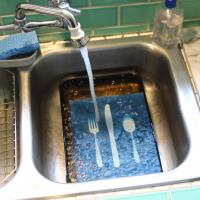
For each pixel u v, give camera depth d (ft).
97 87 3.49
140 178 2.39
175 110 2.99
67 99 3.43
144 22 3.34
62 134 3.21
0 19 3.14
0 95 3.34
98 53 3.35
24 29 2.80
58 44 3.34
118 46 3.32
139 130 3.20
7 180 2.63
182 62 3.14
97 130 3.23
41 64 3.27
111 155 3.04
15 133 2.81
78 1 3.08
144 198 2.32
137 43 3.31
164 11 3.10
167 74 3.19
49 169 2.95
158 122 3.25
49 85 3.45
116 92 3.47
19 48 3.04
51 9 2.59
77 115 3.33
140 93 3.44
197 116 2.75
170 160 2.98
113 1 3.12
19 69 3.15
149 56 3.34
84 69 3.47
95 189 2.35
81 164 3.00
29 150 2.64
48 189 2.37
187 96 2.89
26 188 2.40
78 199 2.32
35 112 3.09
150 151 3.05
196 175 2.40
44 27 2.87
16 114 2.91
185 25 3.41
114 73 3.50
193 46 3.24
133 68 3.49
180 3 3.19
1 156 2.94
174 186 2.36
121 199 2.31
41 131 3.12
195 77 3.00
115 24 3.33
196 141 2.60
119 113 3.33
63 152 3.09
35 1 3.03
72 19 2.61
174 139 3.04
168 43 3.24
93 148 3.10
